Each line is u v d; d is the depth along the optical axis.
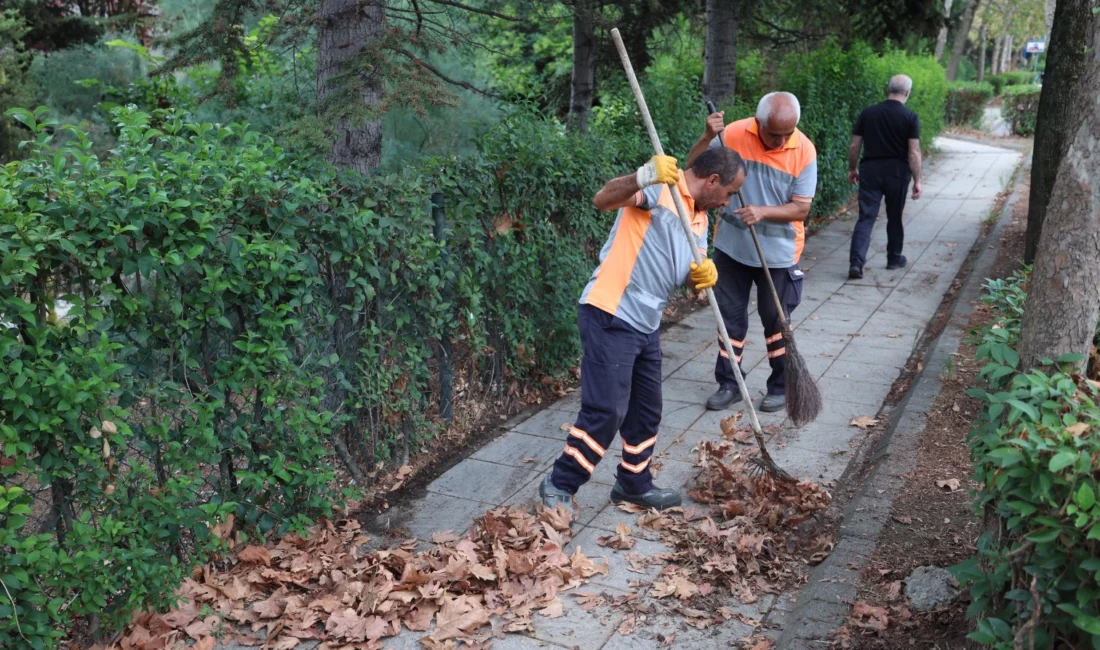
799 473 4.73
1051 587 2.23
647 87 9.19
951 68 32.78
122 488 3.37
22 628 3.01
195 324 3.58
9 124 9.57
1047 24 26.31
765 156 5.33
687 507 4.41
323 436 4.27
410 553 4.01
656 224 3.93
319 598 3.64
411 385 4.85
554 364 6.07
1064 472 2.17
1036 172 7.61
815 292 8.41
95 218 3.15
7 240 2.94
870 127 8.69
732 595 3.66
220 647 3.38
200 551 3.71
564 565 3.83
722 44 10.66
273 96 6.95
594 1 6.30
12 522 2.93
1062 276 2.52
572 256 6.15
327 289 4.34
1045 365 2.55
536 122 5.99
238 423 3.88
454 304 5.16
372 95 5.02
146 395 3.50
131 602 3.33
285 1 5.23
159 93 7.10
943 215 11.79
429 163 4.98
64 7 12.96
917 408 5.20
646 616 3.52
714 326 7.54
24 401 2.96
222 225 3.71
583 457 4.12
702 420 5.50
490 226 5.32
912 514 4.02
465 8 5.86
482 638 3.37
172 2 7.53
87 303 3.25
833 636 3.20
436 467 4.94
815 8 12.15
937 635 3.13
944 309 7.80
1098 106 2.45
